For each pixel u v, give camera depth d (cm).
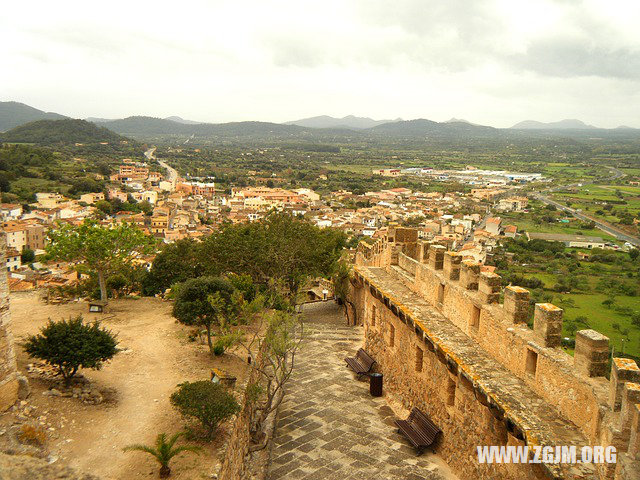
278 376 2372
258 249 3691
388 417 1969
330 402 2112
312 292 4844
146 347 2206
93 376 1808
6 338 1376
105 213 15288
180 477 1221
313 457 1656
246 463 1638
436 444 1661
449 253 1812
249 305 2128
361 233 14250
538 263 9794
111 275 3322
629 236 13088
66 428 1380
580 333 1049
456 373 1477
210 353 2130
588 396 980
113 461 1265
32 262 9956
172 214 17175
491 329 1433
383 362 2284
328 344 2936
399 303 1983
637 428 780
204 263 3750
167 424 1493
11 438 1217
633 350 4894
